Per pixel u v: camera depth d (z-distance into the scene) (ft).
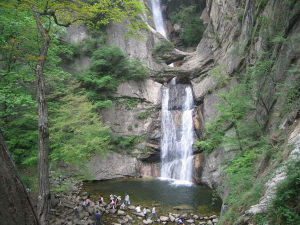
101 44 89.20
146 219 44.19
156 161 80.07
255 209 18.22
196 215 45.83
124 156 75.77
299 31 32.24
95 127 46.26
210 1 93.25
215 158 61.72
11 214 5.98
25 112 40.88
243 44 57.88
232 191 33.45
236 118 41.19
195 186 64.03
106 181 67.77
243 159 33.86
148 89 88.94
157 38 99.86
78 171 61.62
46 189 23.97
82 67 85.20
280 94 31.68
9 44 37.11
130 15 27.73
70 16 28.30
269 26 42.37
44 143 24.57
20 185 6.56
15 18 36.52
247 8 57.52
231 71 62.80
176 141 79.30
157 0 129.18
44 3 23.47
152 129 82.17
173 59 99.81
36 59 27.45
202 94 79.46
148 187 63.05
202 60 88.94
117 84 84.12
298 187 15.07
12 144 38.42
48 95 48.34
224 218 27.25
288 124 29.71
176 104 87.25
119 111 82.07
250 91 39.65
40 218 22.99
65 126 41.98
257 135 38.37
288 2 36.29
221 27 78.79
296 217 13.53
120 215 45.57
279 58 36.01
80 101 50.75
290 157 19.98
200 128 73.67
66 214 44.14
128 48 92.07
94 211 45.70
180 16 114.83
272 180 21.11
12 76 39.42
